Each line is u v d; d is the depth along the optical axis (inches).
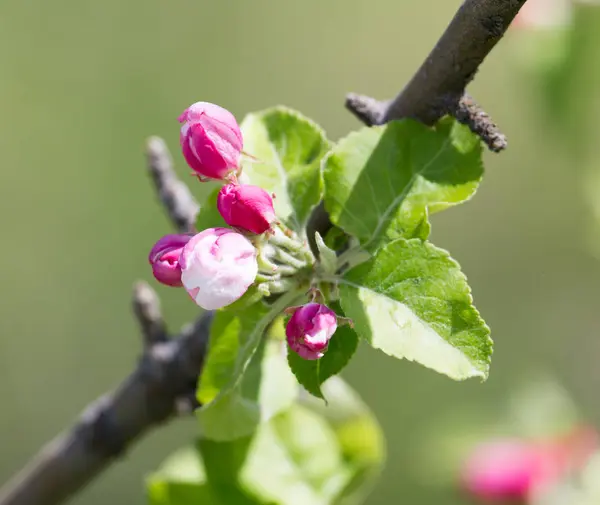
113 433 22.3
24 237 44.8
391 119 20.3
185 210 22.7
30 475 22.6
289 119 20.7
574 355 44.4
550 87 28.1
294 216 20.2
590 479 27.0
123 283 44.6
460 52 19.6
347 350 19.6
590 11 27.2
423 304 19.3
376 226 20.0
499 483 26.9
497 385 41.7
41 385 43.4
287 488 22.4
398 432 40.3
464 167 20.1
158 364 22.0
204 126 19.5
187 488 22.3
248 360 20.1
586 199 30.0
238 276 18.9
